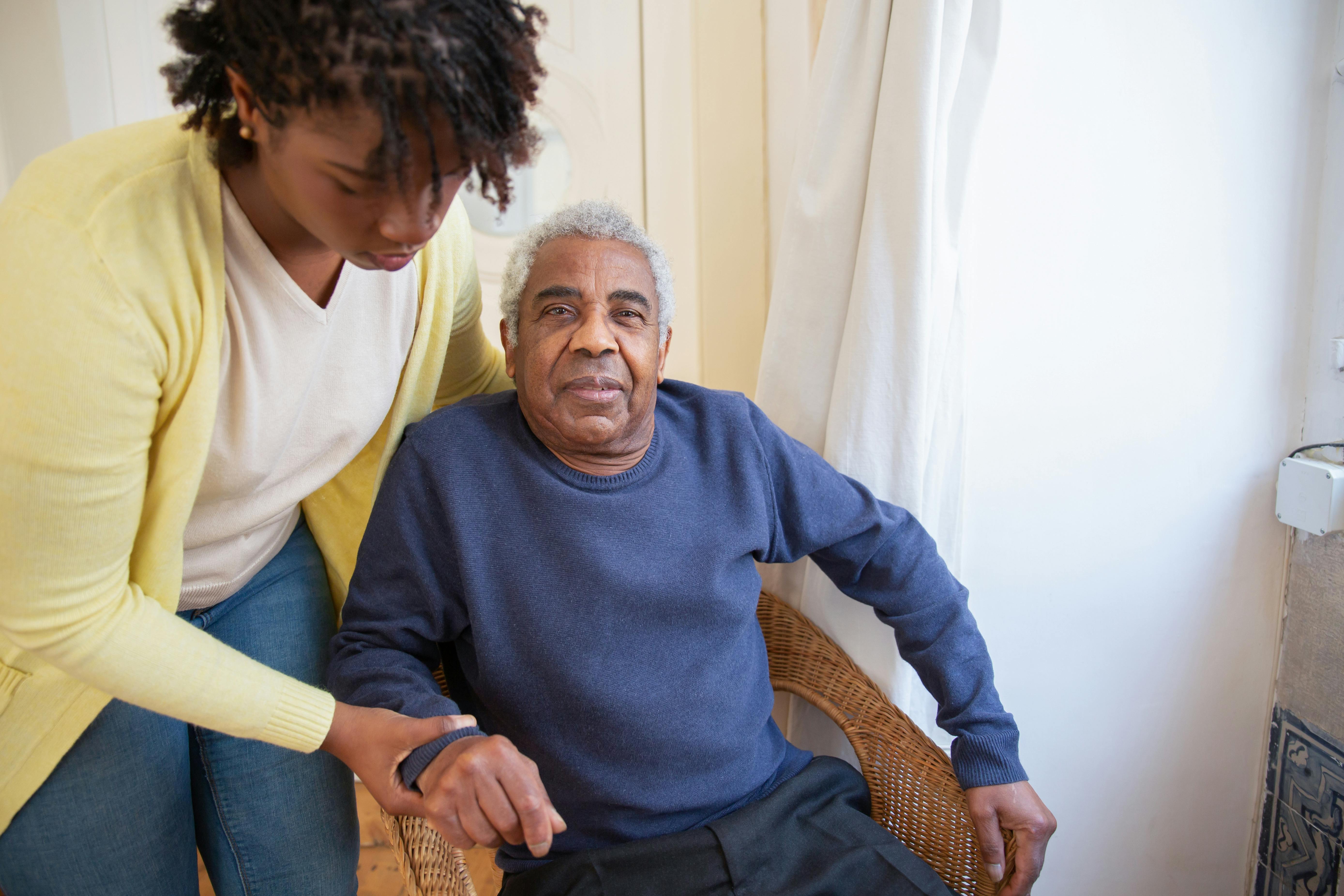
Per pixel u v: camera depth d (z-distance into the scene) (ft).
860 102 3.56
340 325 2.65
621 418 2.99
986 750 3.25
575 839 3.11
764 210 4.84
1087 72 3.94
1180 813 4.78
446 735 2.50
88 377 1.87
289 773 3.06
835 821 3.28
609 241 3.05
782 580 4.29
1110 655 4.55
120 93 4.28
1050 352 4.18
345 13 1.52
